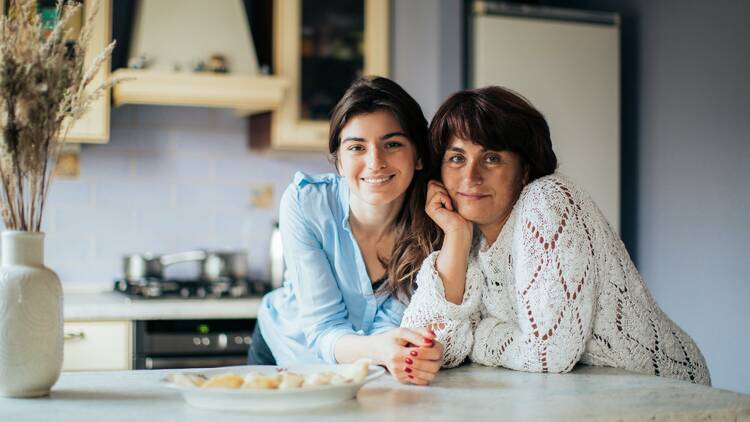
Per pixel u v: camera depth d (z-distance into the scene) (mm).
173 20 3627
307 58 3801
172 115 3941
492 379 1610
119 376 1610
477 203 1755
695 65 3711
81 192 3814
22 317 1393
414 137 1839
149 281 3717
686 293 3758
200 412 1309
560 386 1531
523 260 1694
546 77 3846
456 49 3695
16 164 1398
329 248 1981
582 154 3900
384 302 2018
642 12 4023
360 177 1818
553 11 3867
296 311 2262
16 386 1401
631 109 4102
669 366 1823
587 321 1673
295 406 1329
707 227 3639
